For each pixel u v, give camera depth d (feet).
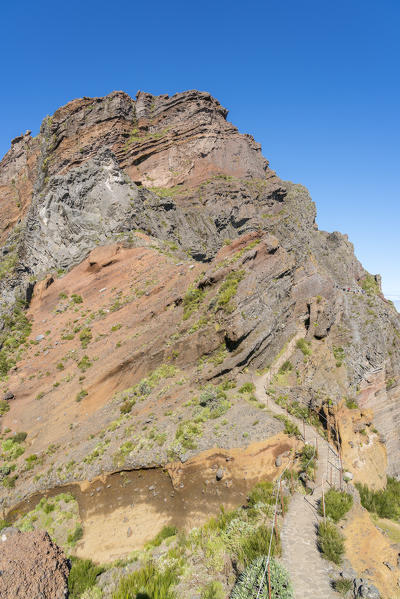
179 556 56.24
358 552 51.57
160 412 106.52
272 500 64.95
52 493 93.35
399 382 147.64
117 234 202.49
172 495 79.15
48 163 311.47
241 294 135.03
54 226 213.66
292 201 317.42
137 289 169.78
